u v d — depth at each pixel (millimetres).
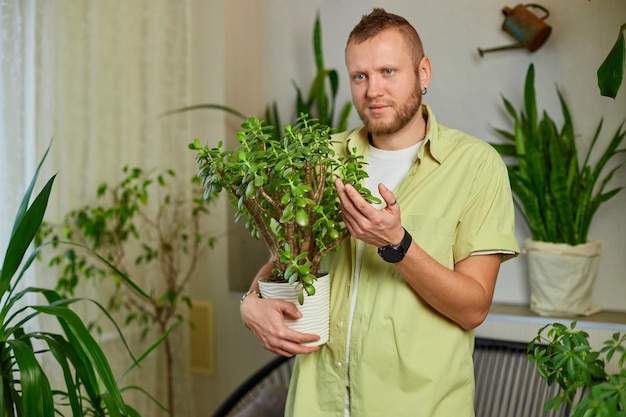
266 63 3168
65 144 2469
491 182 1506
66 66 2473
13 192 2273
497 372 2334
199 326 3092
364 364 1496
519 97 2578
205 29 3020
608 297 2455
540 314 2371
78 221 2418
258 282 1530
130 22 2732
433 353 1479
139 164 2791
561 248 2303
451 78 2705
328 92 2988
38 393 1506
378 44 1464
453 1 2684
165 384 2947
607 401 1146
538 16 2533
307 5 3033
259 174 1317
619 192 2414
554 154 2326
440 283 1380
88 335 1606
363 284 1538
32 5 2316
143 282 2836
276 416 2326
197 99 3057
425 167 1549
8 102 2264
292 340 1430
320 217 1396
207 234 3055
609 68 1674
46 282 2445
